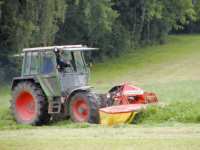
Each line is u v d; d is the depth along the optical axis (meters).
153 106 41.75
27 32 93.94
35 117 44.19
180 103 42.66
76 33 127.56
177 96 59.12
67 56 45.12
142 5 143.88
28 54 45.91
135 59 136.38
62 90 44.34
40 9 95.94
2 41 94.38
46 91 44.22
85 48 45.81
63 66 44.78
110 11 126.44
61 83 44.38
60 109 44.12
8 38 94.06
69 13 124.31
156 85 82.38
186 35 188.88
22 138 31.78
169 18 156.50
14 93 45.78
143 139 29.50
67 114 43.56
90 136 31.92
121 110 40.62
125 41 139.38
